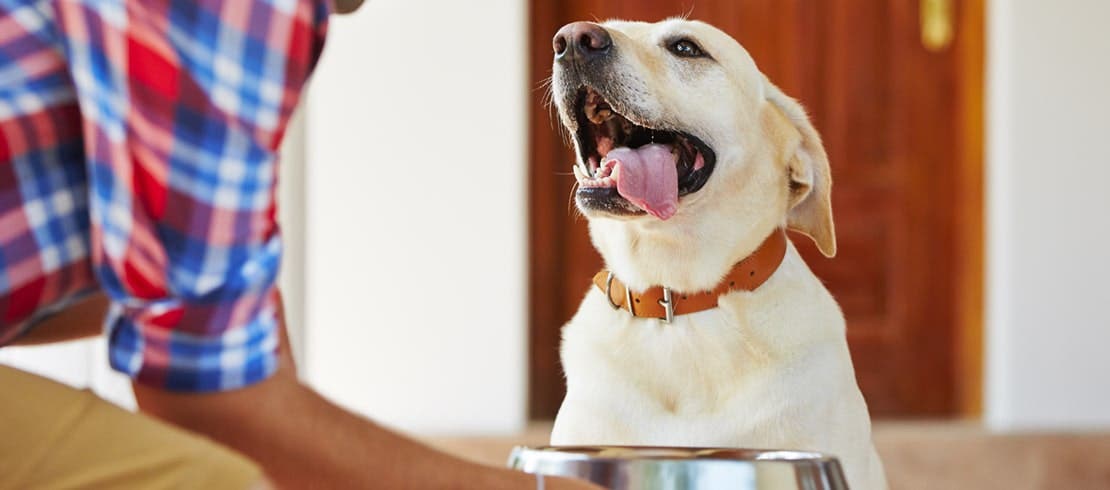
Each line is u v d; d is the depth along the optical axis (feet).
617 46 6.16
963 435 13.28
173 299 2.99
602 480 3.79
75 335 3.89
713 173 6.16
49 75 3.07
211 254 3.00
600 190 6.02
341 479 3.25
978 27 14.48
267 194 3.12
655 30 6.46
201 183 3.00
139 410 3.30
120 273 3.00
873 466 6.42
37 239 3.08
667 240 6.10
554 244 14.84
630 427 6.08
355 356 14.34
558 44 6.27
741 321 6.07
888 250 14.79
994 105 14.26
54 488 3.09
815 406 5.95
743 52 6.53
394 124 14.24
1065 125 14.16
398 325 14.33
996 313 14.33
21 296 3.12
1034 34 14.10
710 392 6.09
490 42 14.16
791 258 6.39
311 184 14.32
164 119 2.98
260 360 3.11
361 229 14.32
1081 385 14.24
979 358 14.64
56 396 3.19
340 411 3.28
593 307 6.54
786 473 3.76
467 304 14.30
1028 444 13.00
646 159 6.04
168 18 3.02
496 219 14.25
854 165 14.74
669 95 6.18
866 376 14.87
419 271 14.30
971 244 14.65
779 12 14.64
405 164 14.25
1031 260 14.24
